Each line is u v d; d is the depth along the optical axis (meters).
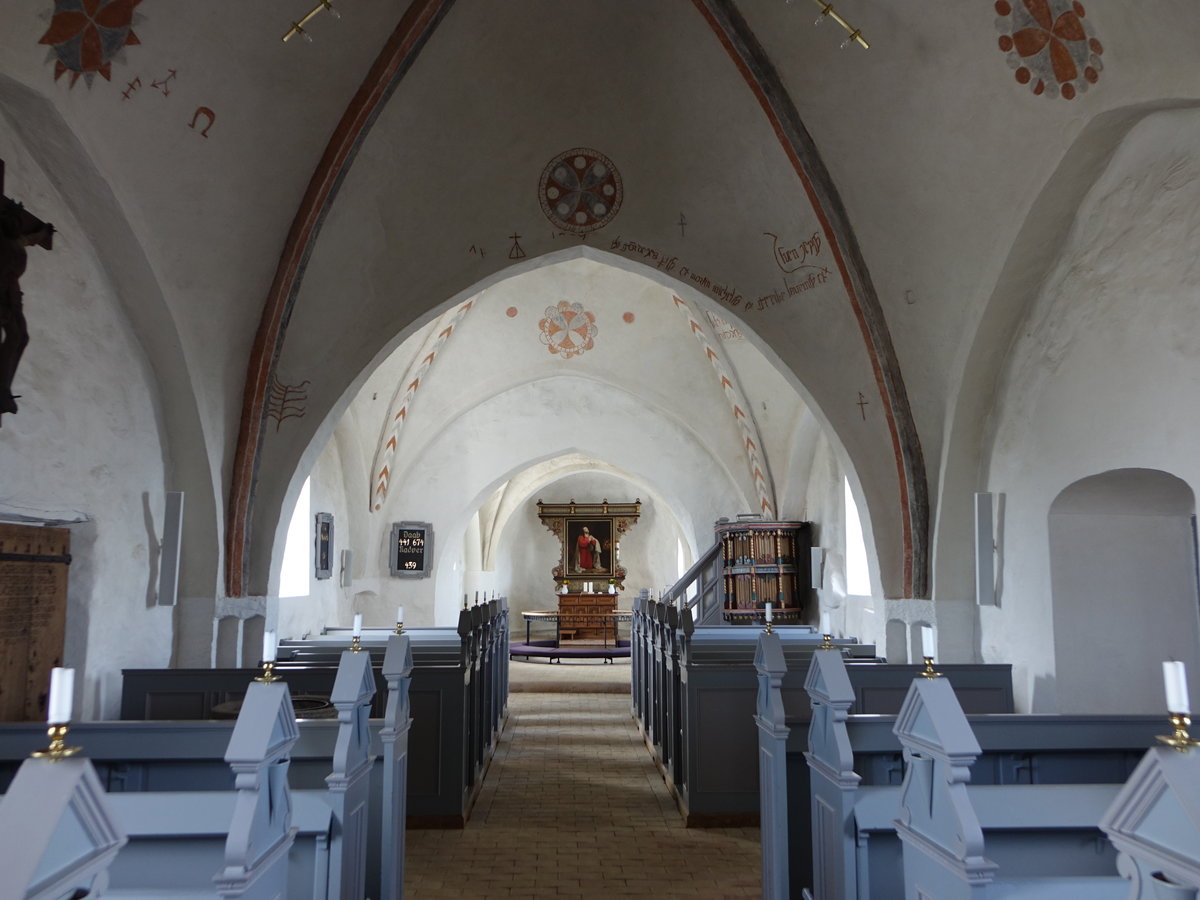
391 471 13.59
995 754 4.45
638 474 14.27
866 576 10.35
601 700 12.84
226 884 2.41
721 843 6.14
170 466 7.16
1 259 4.90
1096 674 6.29
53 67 4.89
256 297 7.30
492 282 8.00
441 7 6.31
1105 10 4.61
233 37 5.73
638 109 7.29
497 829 6.51
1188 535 6.34
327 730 4.16
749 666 6.63
